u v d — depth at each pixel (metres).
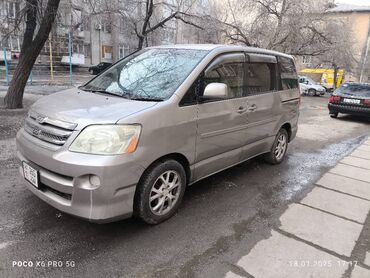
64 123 2.76
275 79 4.89
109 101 3.14
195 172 3.55
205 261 2.75
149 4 14.75
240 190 4.32
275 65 4.89
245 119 4.15
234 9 22.16
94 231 3.08
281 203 4.00
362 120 12.12
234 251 2.92
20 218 3.22
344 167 5.70
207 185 4.42
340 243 3.17
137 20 15.28
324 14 22.25
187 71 3.42
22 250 2.74
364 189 4.64
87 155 2.62
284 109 5.17
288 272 2.68
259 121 4.50
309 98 24.28
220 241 3.06
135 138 2.76
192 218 3.46
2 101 10.28
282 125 5.29
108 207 2.70
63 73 24.69
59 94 3.60
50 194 2.88
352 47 31.27
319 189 4.55
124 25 15.66
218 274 2.60
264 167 5.36
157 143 2.95
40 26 8.83
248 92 4.23
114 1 13.17
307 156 6.33
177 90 3.19
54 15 8.73
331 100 12.04
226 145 3.89
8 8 8.88
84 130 2.67
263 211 3.74
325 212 3.82
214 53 3.68
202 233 3.18
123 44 40.72
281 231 3.32
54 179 2.75
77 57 35.94
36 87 16.00
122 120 2.72
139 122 2.79
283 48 22.44
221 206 3.80
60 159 2.65
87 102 3.14
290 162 5.79
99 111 2.85
